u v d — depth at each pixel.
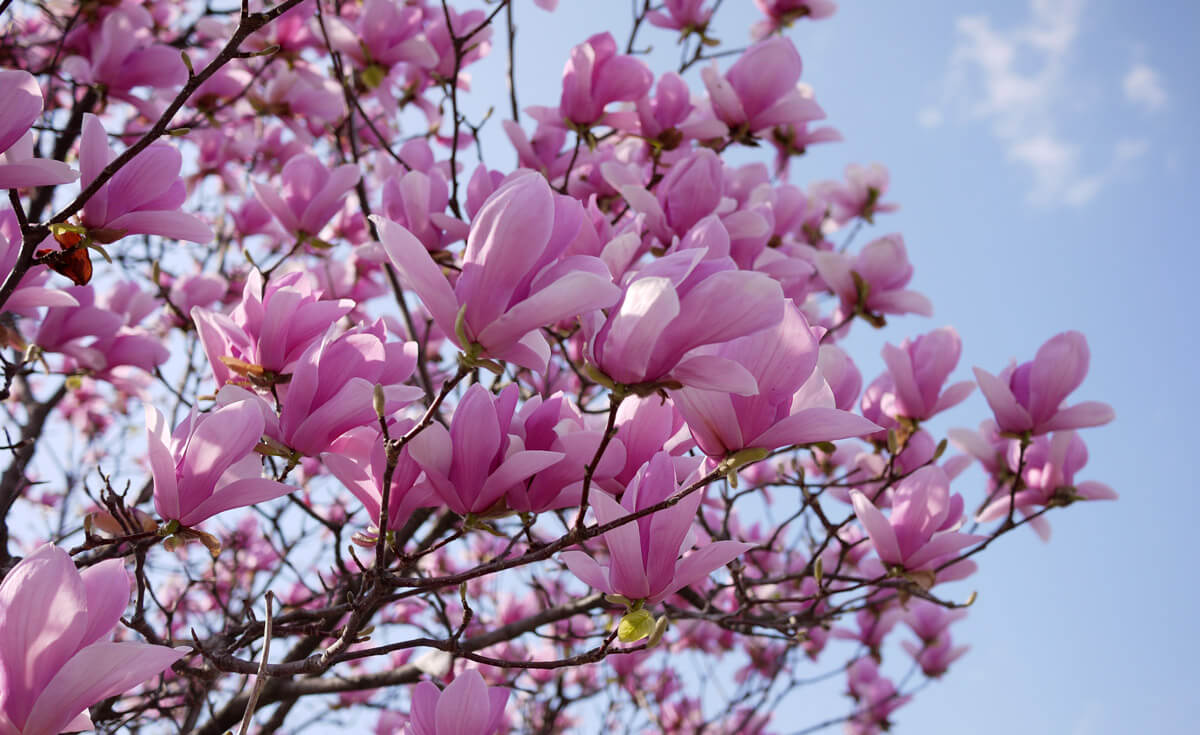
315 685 4.06
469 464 1.97
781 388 1.73
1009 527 3.48
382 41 4.48
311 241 3.89
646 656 6.70
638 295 1.52
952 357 4.02
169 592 5.76
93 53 4.61
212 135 6.01
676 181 3.50
